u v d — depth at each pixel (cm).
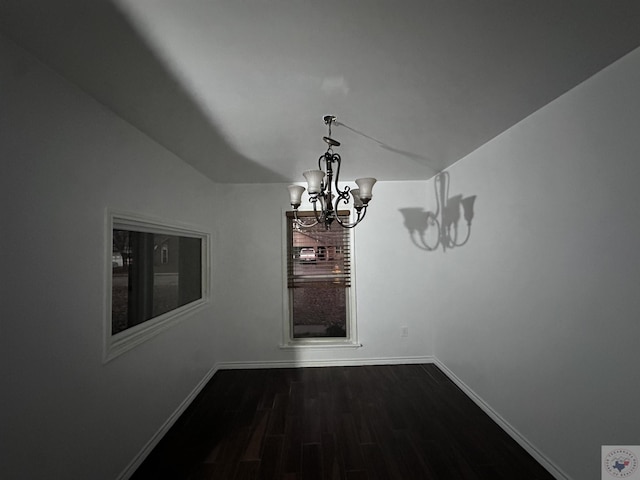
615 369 138
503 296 218
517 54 127
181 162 260
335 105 168
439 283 330
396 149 242
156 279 224
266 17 103
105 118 165
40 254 125
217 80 142
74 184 143
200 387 289
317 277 352
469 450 199
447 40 117
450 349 306
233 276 346
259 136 210
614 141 137
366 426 227
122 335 180
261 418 239
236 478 177
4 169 110
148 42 115
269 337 345
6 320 110
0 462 108
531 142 187
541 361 183
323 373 325
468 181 261
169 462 191
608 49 126
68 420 137
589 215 150
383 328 349
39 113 125
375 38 115
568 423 163
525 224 194
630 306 132
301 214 349
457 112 181
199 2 96
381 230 351
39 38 112
